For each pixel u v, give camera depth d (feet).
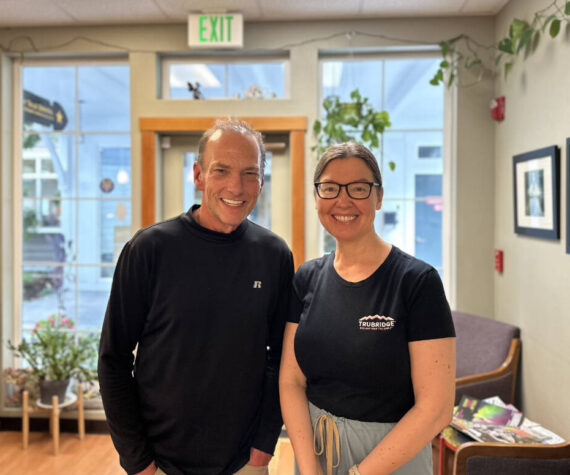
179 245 4.19
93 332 10.77
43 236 10.82
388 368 3.74
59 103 10.68
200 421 4.15
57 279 10.82
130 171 10.57
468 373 8.46
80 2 8.89
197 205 4.58
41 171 10.78
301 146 9.85
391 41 9.59
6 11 9.29
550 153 7.03
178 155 10.41
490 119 9.48
